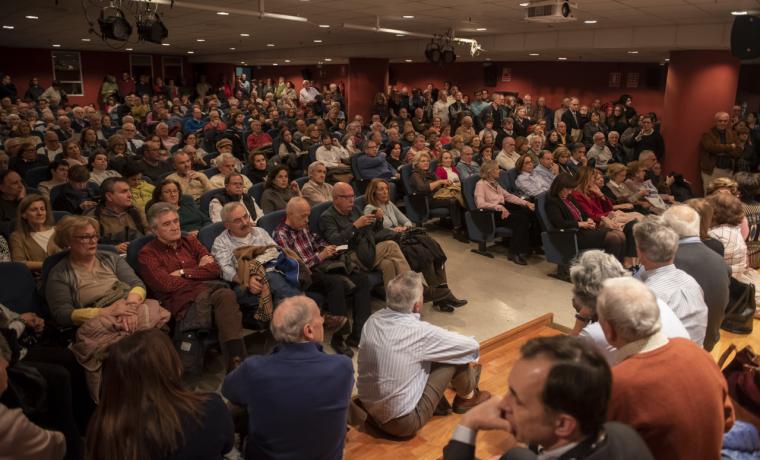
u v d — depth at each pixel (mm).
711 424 1391
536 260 5332
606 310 1518
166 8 7855
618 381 1410
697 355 1458
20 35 12156
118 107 12578
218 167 5277
